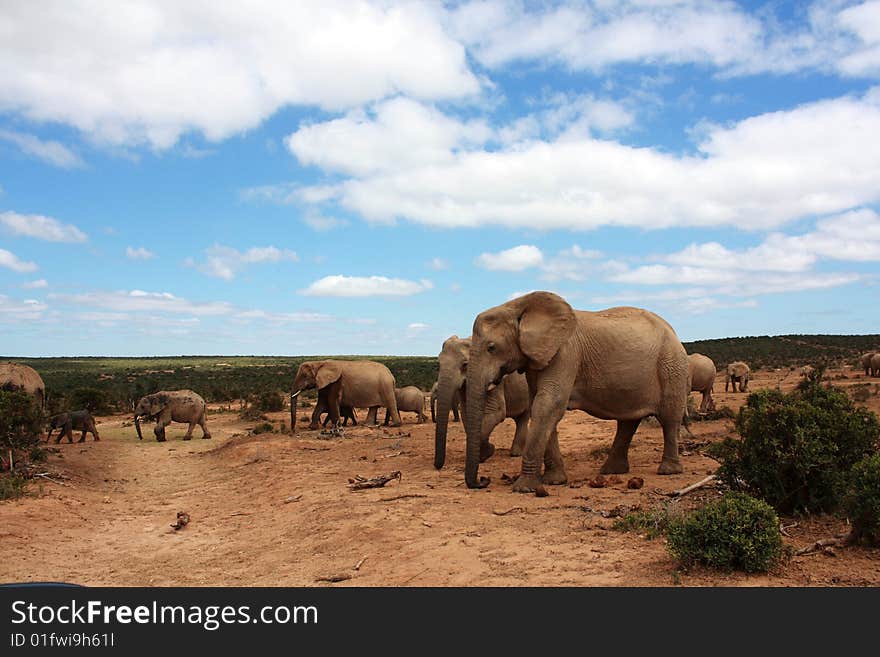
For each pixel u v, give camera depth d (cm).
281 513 1243
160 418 2789
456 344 1558
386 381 2833
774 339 10131
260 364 13662
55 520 1201
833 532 816
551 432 1210
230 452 2139
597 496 1081
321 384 2711
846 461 898
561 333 1181
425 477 1405
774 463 906
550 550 791
